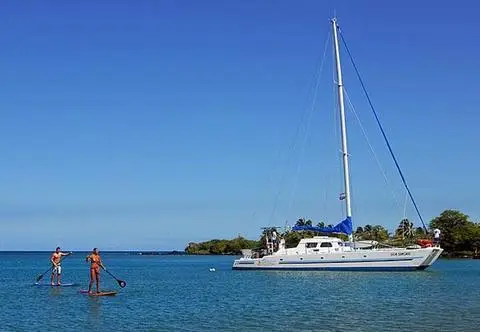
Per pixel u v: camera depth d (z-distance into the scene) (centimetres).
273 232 8088
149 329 3050
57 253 5922
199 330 3008
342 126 7475
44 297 4659
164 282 6931
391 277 6656
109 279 7669
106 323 3259
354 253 7219
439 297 4591
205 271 10262
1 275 9006
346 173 7369
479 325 3109
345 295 4803
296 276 7075
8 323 3259
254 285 6066
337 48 7656
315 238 7506
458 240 16925
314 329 3022
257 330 3000
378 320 3328
